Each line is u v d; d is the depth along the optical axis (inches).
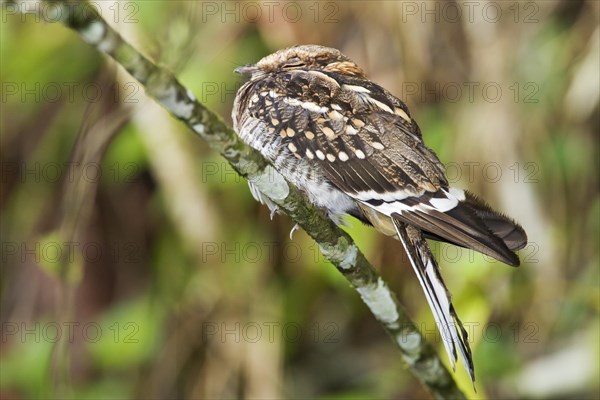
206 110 232.4
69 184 347.6
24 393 445.1
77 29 203.9
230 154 243.8
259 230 447.5
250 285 446.6
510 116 416.2
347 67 350.9
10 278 470.0
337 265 280.2
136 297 467.5
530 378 426.6
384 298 291.1
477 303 394.6
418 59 411.2
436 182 297.6
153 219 466.0
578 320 443.8
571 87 429.7
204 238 441.7
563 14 446.6
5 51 432.5
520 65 425.1
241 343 447.2
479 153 414.3
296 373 478.9
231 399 447.5
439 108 420.5
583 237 445.4
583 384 424.8
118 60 211.9
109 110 350.3
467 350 274.8
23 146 466.6
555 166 429.7
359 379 474.9
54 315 453.4
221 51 415.2
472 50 417.7
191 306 453.1
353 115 312.3
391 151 304.7
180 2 331.3
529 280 425.7
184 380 458.3
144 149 428.5
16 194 470.6
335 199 313.0
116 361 442.0
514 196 416.2
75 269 365.4
